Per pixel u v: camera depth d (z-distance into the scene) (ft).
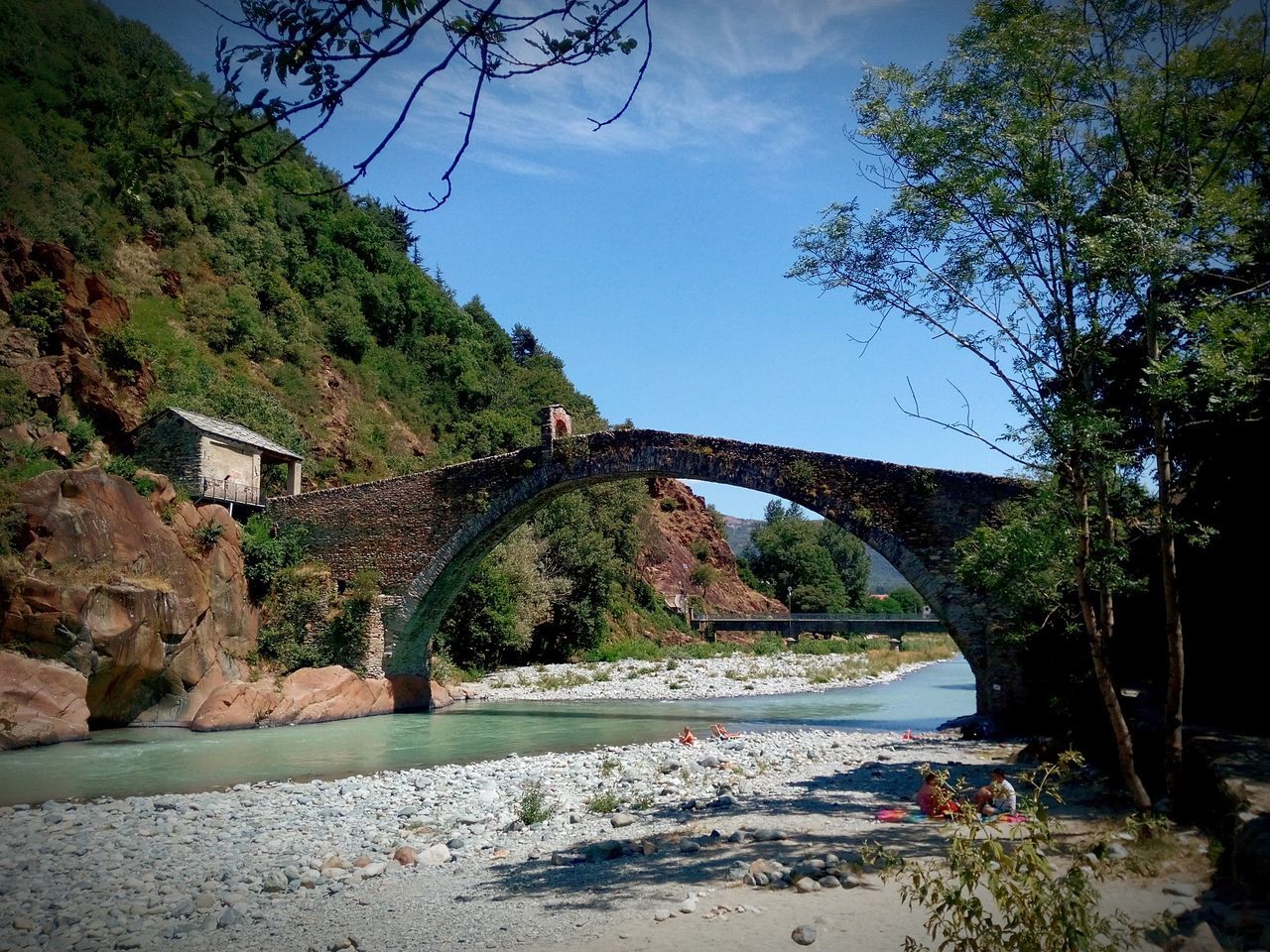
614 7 13.08
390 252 261.24
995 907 24.94
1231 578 47.47
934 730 88.99
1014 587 37.58
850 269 39.17
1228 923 21.63
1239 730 38.40
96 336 132.77
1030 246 35.47
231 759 71.51
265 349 180.24
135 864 39.14
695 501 330.95
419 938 26.61
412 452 210.18
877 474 92.53
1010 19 35.22
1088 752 52.54
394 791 56.54
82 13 184.24
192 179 187.42
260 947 27.09
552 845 40.37
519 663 176.65
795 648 226.99
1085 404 33.06
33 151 154.51
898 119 37.37
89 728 84.02
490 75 12.93
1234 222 32.78
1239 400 33.19
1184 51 34.22
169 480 106.22
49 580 77.51
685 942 23.50
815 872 29.43
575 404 301.63
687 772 58.95
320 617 112.88
